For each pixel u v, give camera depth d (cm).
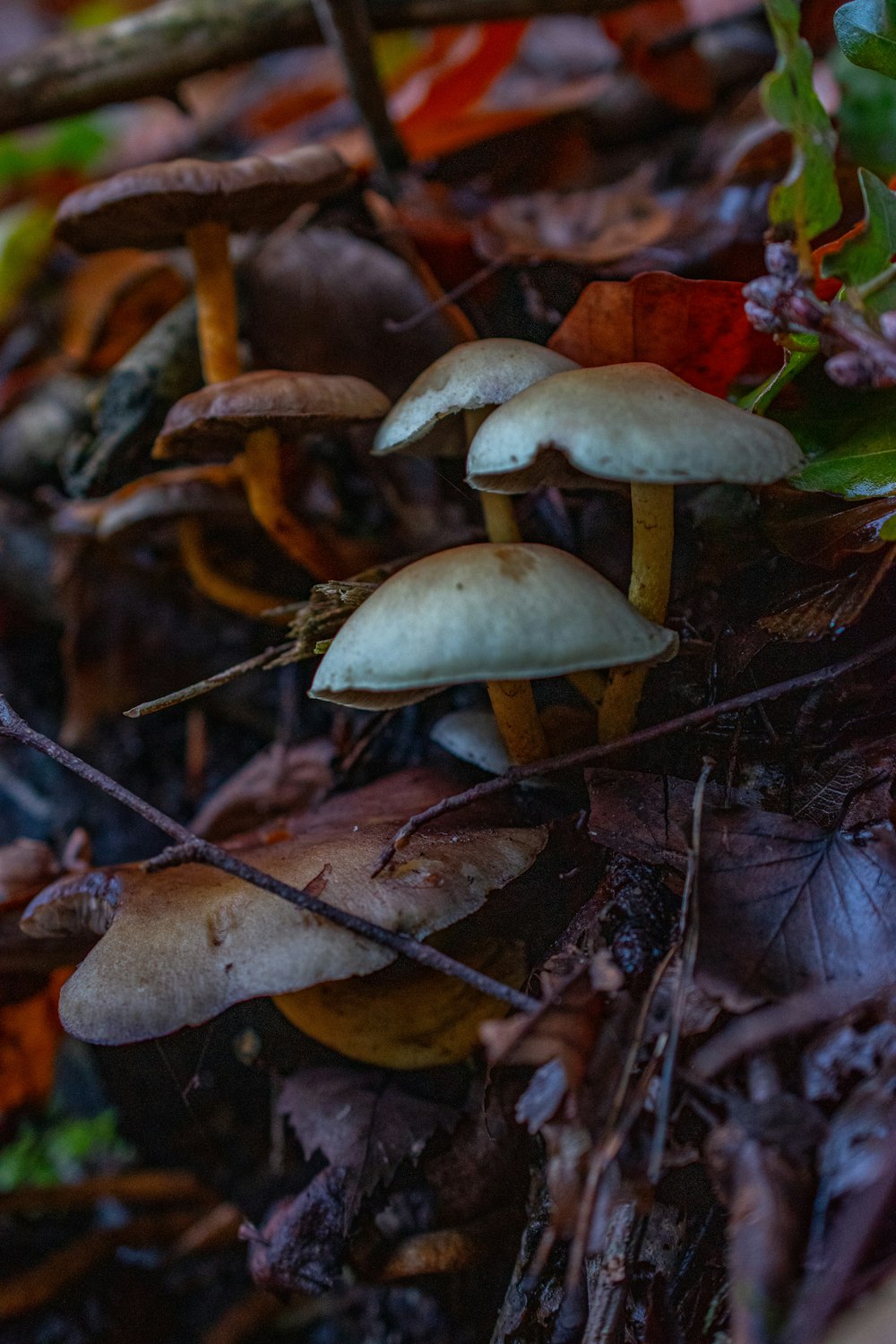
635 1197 22
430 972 26
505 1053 22
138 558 35
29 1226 35
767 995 22
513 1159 26
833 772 25
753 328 27
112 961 25
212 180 28
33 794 37
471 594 23
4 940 29
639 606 25
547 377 24
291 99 46
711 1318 23
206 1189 35
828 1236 21
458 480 31
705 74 36
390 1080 27
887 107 30
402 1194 26
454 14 36
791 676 27
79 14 64
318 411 27
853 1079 22
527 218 35
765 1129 21
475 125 37
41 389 38
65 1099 39
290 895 24
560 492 30
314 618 27
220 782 35
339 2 32
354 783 31
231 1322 33
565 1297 24
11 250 44
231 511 31
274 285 34
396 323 33
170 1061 30
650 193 35
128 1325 34
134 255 41
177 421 28
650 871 24
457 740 28
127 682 36
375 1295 32
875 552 26
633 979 23
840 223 31
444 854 25
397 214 34
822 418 26
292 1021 27
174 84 36
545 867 26
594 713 28
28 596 37
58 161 50
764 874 24
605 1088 22
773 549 28
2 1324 33
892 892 23
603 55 43
